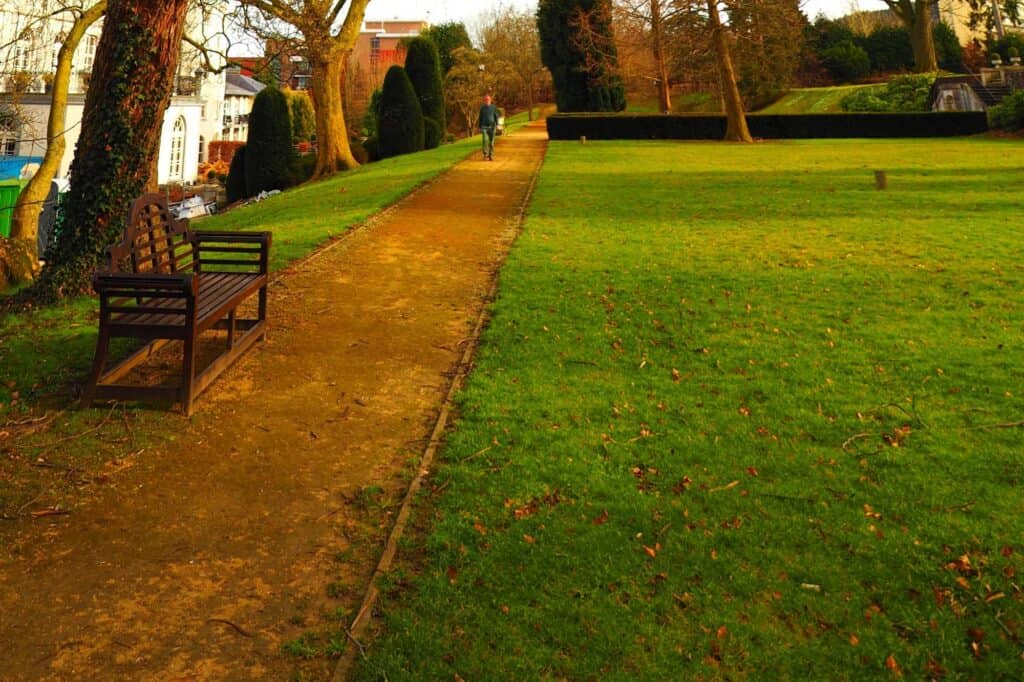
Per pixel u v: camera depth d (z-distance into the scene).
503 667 2.71
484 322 7.13
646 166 19.98
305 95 51.38
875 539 3.53
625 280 8.50
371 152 30.95
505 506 3.82
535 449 4.46
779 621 2.99
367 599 3.09
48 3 22.42
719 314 7.23
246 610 3.03
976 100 34.66
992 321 6.80
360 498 3.91
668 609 3.05
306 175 27.61
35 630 2.87
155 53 7.74
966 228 10.88
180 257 6.41
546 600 3.09
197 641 2.84
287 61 26.75
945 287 7.95
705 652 2.82
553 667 2.72
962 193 14.06
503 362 5.99
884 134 31.94
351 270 9.02
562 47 39.84
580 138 30.69
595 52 39.50
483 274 9.02
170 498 3.86
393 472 4.22
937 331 6.58
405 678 2.64
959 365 5.77
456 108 57.47
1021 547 3.45
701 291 8.03
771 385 5.45
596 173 18.41
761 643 2.87
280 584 3.20
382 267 9.21
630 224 11.94
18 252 11.81
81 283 7.80
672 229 11.51
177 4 7.78
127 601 3.06
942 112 31.44
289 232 11.46
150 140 7.97
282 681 2.64
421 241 10.71
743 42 32.16
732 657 2.79
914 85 39.94
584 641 2.85
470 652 2.78
